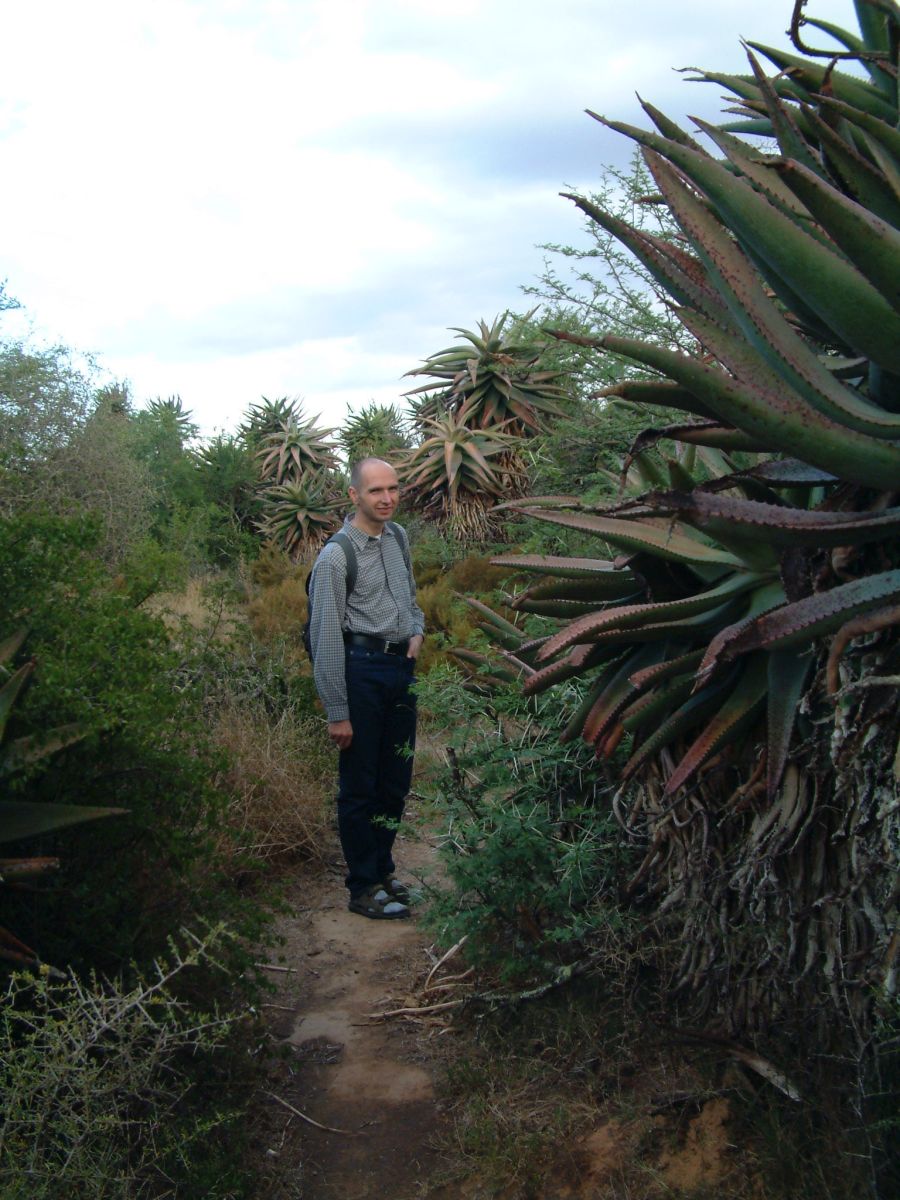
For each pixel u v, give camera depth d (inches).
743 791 106.5
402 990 156.8
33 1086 91.5
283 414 931.3
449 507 485.4
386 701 190.7
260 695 253.3
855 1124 98.3
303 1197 112.4
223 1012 121.3
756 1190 100.5
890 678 84.4
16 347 513.7
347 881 190.9
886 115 111.3
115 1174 96.7
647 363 88.5
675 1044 119.9
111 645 121.3
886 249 76.4
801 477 102.3
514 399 491.2
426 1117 125.6
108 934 115.8
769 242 83.4
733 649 93.4
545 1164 111.6
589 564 128.0
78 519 123.5
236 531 624.7
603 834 135.2
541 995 135.1
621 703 117.6
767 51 122.7
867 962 98.3
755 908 107.5
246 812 203.5
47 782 115.1
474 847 145.9
